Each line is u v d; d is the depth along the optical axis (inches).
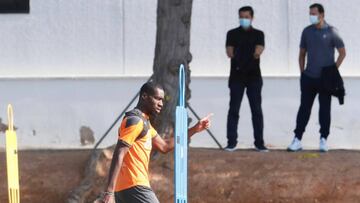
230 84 1791.3
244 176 1589.6
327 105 1772.9
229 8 2026.3
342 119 1985.7
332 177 1568.7
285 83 2000.5
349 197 1537.9
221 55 2026.3
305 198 1542.8
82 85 2030.0
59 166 1679.4
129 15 2046.0
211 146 1989.4
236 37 1779.0
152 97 1063.0
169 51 1696.6
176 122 1015.6
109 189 1016.2
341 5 2005.4
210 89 2006.6
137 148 1044.5
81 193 1587.1
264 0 2021.4
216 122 2001.7
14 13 2058.3
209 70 2028.8
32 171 1662.2
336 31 1745.8
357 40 2004.2
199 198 1562.5
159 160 1638.8
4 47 2060.8
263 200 1550.2
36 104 2032.5
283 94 2000.5
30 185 1626.5
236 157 1657.2
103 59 2052.2
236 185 1572.3
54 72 2053.4
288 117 1998.0
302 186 1557.6
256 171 1599.4
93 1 2050.9
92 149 1931.6
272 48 2021.4
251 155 1676.9
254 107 1787.6
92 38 2052.2
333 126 1988.2
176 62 1686.8
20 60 2059.5
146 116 1067.9
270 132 2001.7
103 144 2016.5
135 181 1039.6
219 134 1999.3
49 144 2030.0
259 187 1563.7
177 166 1015.6
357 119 1983.3
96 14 2050.9
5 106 2030.0
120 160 1023.6
